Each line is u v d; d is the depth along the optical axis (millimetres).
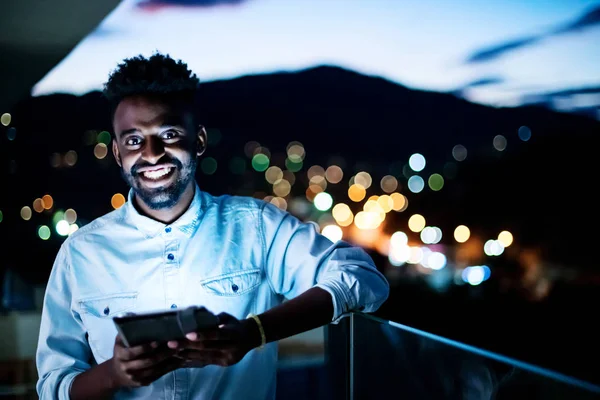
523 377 1112
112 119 1325
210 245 1345
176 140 1283
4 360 2506
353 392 1536
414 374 1361
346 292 1205
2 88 3186
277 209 1423
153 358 1035
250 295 1356
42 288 2822
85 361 1382
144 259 1334
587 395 997
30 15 2891
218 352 1071
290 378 1615
